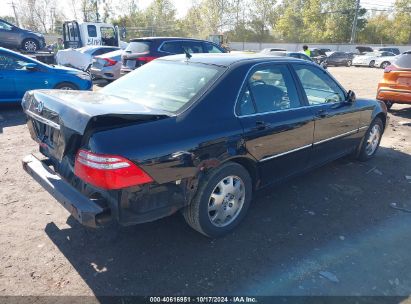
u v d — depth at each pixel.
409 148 6.28
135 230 3.44
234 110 3.23
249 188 3.49
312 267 2.98
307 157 4.16
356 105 4.86
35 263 2.95
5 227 3.45
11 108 9.12
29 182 4.49
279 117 3.62
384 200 4.21
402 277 2.89
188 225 3.55
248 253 3.14
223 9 69.25
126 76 3.98
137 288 2.71
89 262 2.98
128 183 2.53
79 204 2.60
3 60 8.26
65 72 9.11
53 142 3.07
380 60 31.48
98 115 2.51
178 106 3.04
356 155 5.38
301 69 4.10
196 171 2.92
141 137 2.62
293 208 3.95
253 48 59.59
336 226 3.62
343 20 59.81
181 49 10.85
